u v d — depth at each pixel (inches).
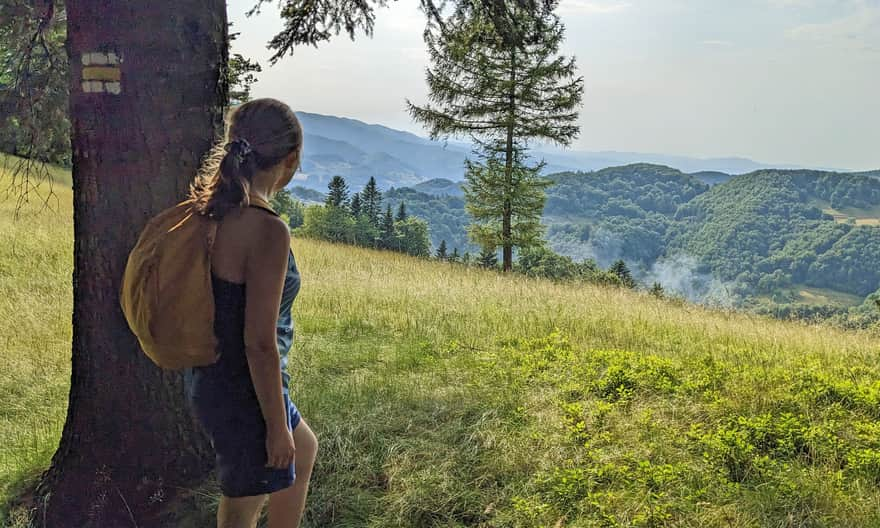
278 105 85.4
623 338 294.8
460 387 199.3
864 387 207.8
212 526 123.0
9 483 137.9
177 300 79.7
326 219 2950.3
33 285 359.6
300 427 94.8
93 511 125.0
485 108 899.4
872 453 150.5
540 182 962.7
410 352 245.4
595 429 166.9
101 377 126.9
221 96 129.6
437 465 144.6
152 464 127.6
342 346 261.1
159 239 81.4
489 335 285.6
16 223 570.9
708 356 252.8
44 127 205.9
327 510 129.6
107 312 125.2
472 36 271.7
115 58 118.5
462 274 573.6
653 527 122.6
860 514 127.0
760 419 169.0
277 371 81.0
